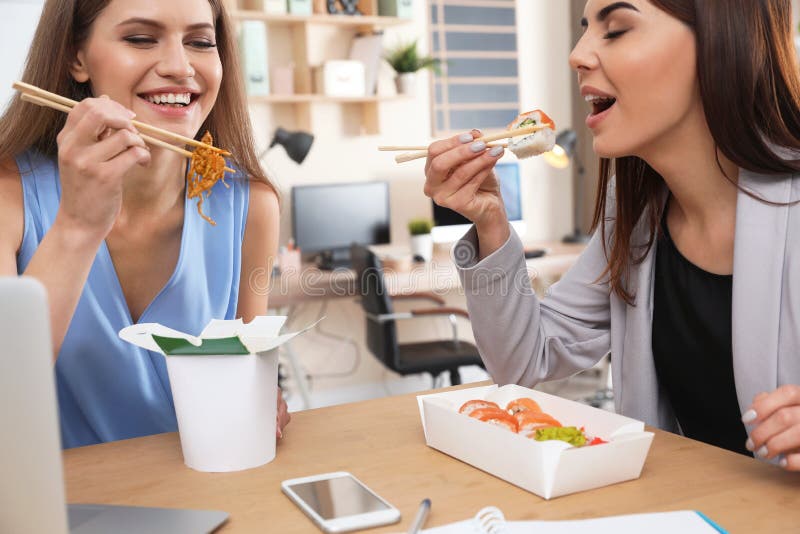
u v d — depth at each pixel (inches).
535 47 192.2
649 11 42.3
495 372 53.4
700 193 47.1
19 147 50.6
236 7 159.5
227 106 56.1
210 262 56.0
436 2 179.9
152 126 47.6
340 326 176.9
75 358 51.1
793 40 43.3
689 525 30.4
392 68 173.6
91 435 54.0
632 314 51.9
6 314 23.6
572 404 40.8
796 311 42.4
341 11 164.9
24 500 24.8
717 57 41.4
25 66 51.3
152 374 53.4
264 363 38.7
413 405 48.6
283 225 168.7
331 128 171.3
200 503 34.9
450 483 36.0
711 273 47.9
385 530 31.4
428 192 47.9
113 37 47.2
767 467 36.7
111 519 32.8
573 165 196.7
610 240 54.0
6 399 24.0
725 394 49.5
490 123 188.1
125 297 55.0
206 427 38.3
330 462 39.4
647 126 43.6
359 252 137.9
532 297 51.6
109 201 39.4
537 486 34.1
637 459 35.4
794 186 43.3
